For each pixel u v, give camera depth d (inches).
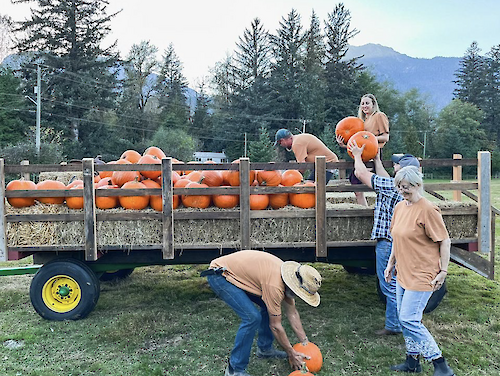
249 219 169.9
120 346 160.9
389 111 2498.8
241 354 131.8
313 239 174.2
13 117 1350.9
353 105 2043.6
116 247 173.8
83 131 1472.7
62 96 1407.5
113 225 173.6
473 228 178.1
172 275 262.4
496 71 2839.6
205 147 2385.6
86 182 169.9
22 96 1371.8
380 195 162.9
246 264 130.6
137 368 143.9
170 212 169.6
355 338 166.9
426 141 2445.9
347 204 190.5
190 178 188.9
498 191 878.4
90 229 171.5
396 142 2114.9
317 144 244.4
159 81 2345.0
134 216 172.7
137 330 174.2
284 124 1957.4
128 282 245.6
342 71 2087.8
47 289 183.8
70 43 1497.3
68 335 169.9
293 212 172.1
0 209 171.9
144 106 2149.4
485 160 173.3
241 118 1993.1
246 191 169.5
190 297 217.9
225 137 2041.1
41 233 175.3
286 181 187.9
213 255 181.6
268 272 127.5
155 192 171.6
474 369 142.2
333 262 190.5
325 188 169.9
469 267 178.4
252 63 2148.1
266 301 127.2
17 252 176.6
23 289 233.9
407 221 132.3
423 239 130.0
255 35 2138.3
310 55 2218.3
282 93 2016.5
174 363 147.7
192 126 2372.0
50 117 1412.4
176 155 1802.4
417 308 130.7
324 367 143.6
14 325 180.4
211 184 184.9
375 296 218.2
